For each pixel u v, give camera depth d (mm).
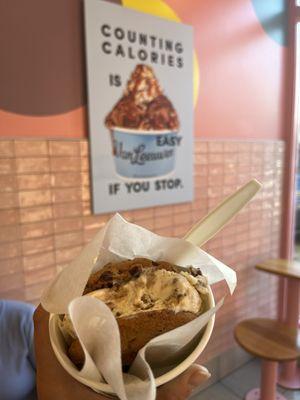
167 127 1405
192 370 386
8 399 802
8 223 1062
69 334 334
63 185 1163
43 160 1107
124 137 1279
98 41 1160
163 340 301
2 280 1067
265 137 1888
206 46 1521
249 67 1727
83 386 379
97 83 1179
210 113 1594
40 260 1139
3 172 1033
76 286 314
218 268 379
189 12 1429
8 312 885
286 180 2031
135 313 310
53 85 1103
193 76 1473
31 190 1095
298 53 1931
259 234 1916
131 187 1330
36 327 487
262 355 1392
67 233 1191
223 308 1770
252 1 1677
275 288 2053
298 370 1901
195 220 1590
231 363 1864
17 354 840
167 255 381
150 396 289
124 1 1217
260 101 1822
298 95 1976
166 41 1348
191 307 322
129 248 372
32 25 1035
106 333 286
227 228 1720
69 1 1100
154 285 329
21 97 1042
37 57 1058
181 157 1475
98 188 1237
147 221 1411
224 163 1681
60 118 1132
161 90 1363
